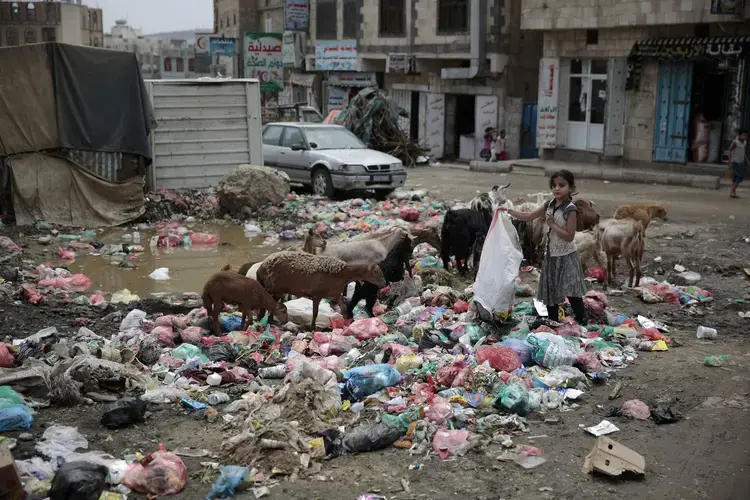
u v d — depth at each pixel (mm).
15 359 7082
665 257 11992
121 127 14844
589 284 10281
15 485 4547
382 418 5777
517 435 5695
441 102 31469
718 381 6707
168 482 4891
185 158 16859
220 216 15906
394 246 8992
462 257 10508
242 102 17219
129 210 15117
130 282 10789
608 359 7129
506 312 7762
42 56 14156
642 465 5094
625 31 23578
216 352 7227
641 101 23484
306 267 7984
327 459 5328
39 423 5824
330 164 17797
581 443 5574
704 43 21203
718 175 21766
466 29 28891
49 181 14484
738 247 12750
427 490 4926
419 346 7414
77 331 8117
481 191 19922
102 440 5574
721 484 4980
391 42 32719
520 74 28641
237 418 5875
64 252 12156
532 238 11320
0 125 14062
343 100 36906
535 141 28781
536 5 25250
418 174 24703
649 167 23578
